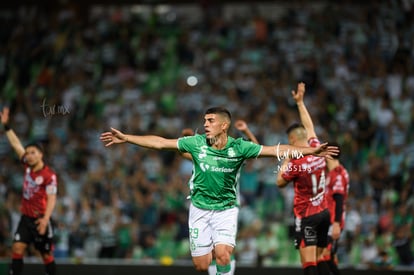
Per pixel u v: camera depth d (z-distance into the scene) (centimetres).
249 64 7094
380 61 6844
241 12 8050
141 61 7481
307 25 7431
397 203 5234
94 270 4416
